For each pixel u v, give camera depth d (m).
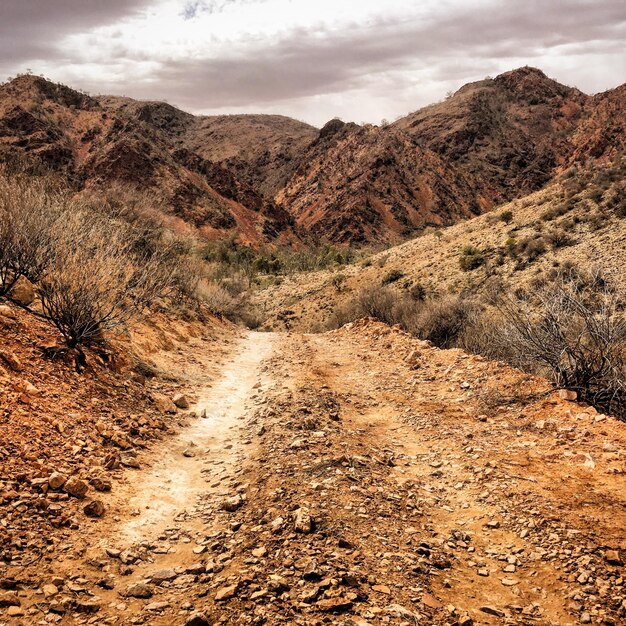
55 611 3.47
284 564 4.22
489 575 4.41
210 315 21.52
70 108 187.00
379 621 3.58
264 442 7.13
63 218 9.29
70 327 7.66
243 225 183.25
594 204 49.12
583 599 4.02
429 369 11.30
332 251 126.81
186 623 3.46
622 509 5.16
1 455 4.98
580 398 8.43
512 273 43.59
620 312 8.73
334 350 15.24
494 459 6.58
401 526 5.05
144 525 4.89
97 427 6.39
